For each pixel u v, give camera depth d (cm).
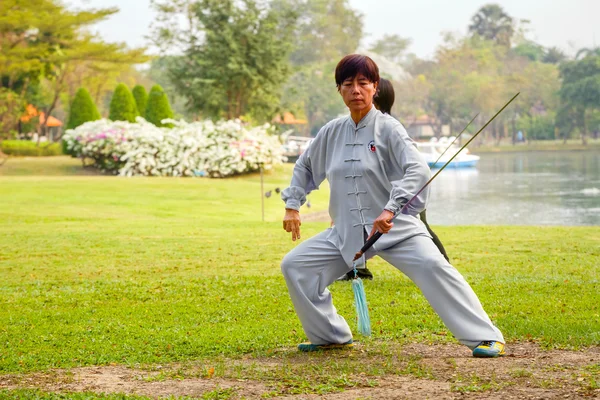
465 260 998
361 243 494
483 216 2109
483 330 472
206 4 3609
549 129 10288
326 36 11419
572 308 663
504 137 10769
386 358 490
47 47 4391
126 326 627
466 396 385
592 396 376
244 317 663
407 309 671
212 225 1509
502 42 13688
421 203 479
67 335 599
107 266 982
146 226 1484
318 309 509
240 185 2550
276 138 3173
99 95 6944
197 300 745
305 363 483
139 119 3030
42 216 1644
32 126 6009
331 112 10044
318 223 1584
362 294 498
